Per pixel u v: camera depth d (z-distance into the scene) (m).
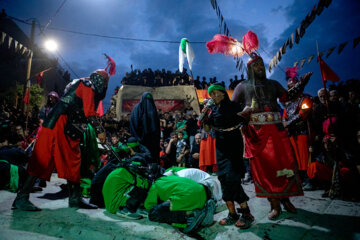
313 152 3.50
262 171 2.39
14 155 3.73
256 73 2.57
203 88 15.70
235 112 2.42
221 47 2.74
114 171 2.75
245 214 2.28
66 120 2.76
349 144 3.12
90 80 2.97
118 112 14.50
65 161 2.71
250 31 2.67
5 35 5.52
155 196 2.56
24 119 9.94
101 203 3.10
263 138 2.40
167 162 5.66
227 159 2.36
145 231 2.17
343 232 2.00
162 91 14.83
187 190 2.32
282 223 2.28
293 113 3.12
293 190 2.31
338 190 3.00
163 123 9.87
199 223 2.20
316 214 2.47
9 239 2.01
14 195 3.29
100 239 2.08
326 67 3.03
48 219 2.38
